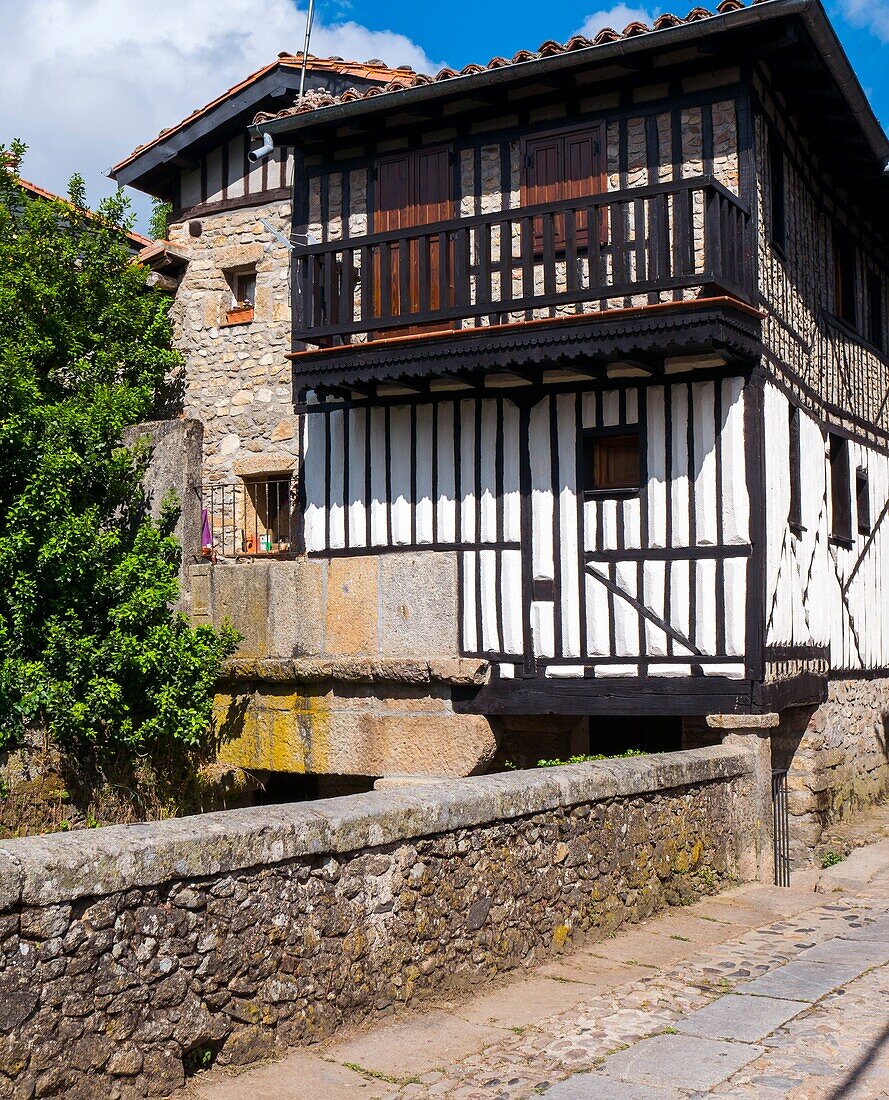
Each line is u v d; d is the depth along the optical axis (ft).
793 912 27.30
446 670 34.42
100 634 35.40
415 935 18.65
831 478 44.14
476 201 37.88
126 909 14.38
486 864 20.33
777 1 30.66
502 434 36.60
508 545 36.24
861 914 27.55
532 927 21.42
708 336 31.19
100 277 45.32
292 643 37.83
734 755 30.66
